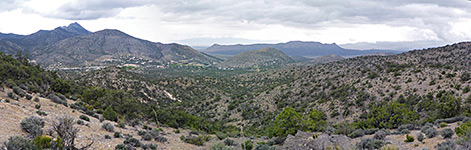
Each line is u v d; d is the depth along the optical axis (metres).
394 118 29.89
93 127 20.33
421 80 57.44
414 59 97.81
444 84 50.56
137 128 28.94
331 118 54.09
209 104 92.31
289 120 26.38
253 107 75.12
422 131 20.61
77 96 45.75
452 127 22.09
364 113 44.56
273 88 96.88
